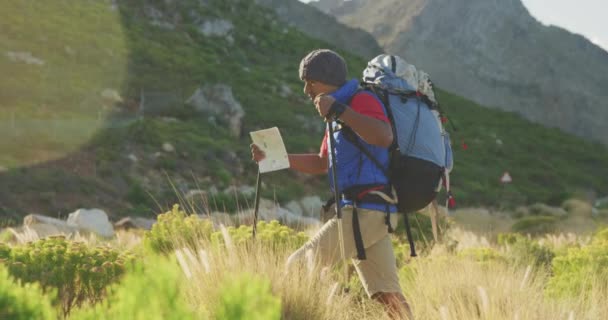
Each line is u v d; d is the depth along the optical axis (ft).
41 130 163.32
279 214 58.03
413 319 15.14
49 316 7.50
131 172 153.69
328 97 13.92
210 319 12.32
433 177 14.47
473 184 255.91
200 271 14.64
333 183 14.53
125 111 218.38
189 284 14.19
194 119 224.94
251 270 14.25
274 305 6.53
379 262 15.15
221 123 229.04
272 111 280.92
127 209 129.18
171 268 7.03
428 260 25.32
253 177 175.63
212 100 234.38
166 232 22.45
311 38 458.09
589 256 29.94
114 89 234.99
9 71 208.74
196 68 295.69
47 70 223.71
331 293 14.64
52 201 120.88
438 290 20.35
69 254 14.38
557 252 42.50
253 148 15.81
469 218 131.34
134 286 6.91
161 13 365.40
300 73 14.90
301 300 14.12
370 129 13.78
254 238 16.51
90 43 264.72
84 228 69.77
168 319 6.67
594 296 20.72
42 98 198.08
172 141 183.32
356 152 14.53
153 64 280.51
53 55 238.68
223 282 13.30
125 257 15.38
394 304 15.12
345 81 14.80
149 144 176.76
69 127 172.55
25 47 233.14
